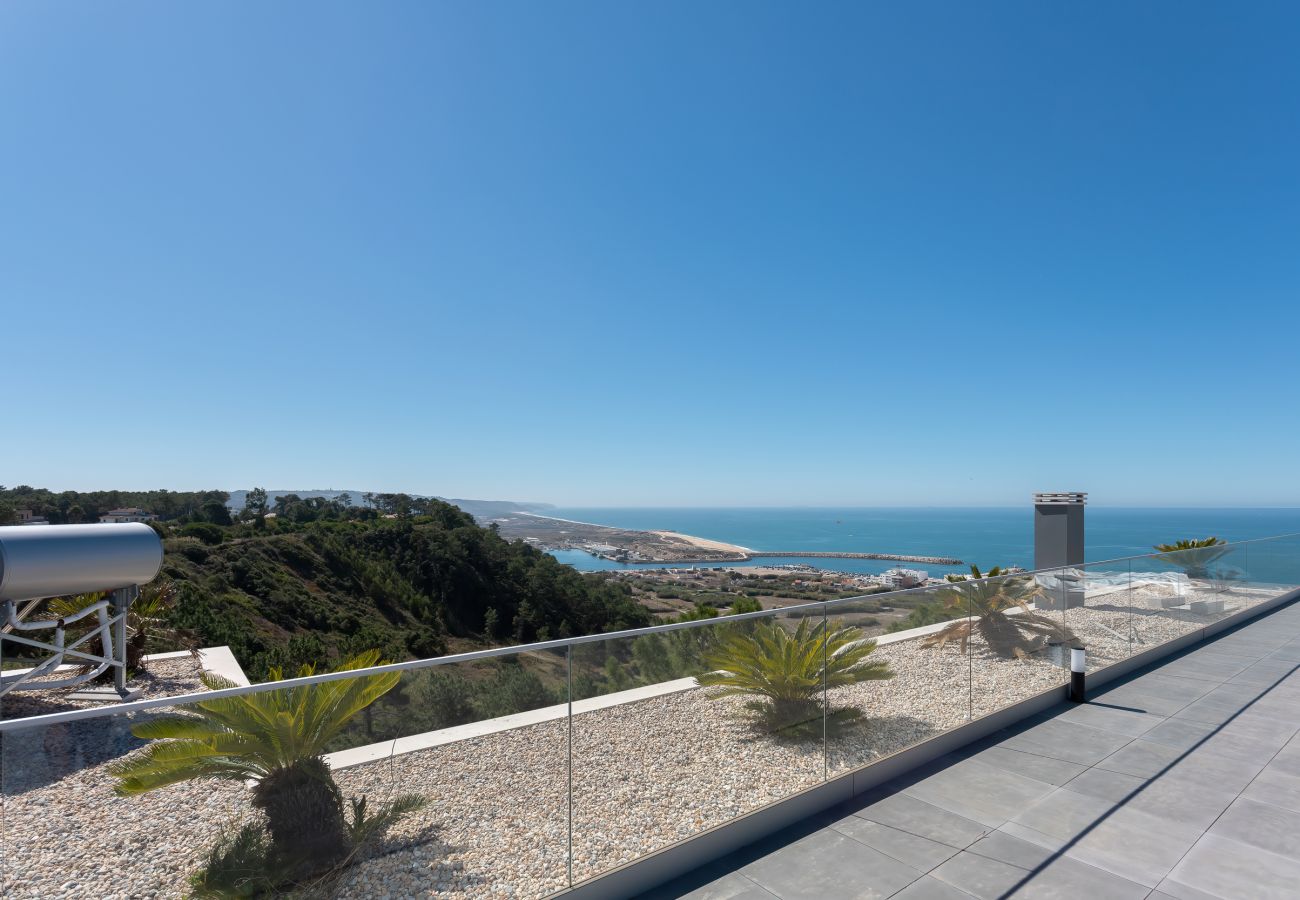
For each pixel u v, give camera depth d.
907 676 5.50
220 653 9.76
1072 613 7.48
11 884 2.33
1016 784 4.99
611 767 3.74
